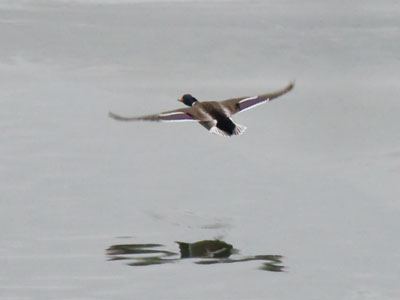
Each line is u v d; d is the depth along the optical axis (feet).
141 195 51.52
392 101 74.13
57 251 44.16
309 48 87.35
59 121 64.08
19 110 66.28
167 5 99.66
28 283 40.65
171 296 39.34
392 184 55.42
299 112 71.15
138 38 89.25
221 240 45.83
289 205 50.98
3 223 47.42
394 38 89.76
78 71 79.92
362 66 82.99
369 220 49.16
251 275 41.81
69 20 93.61
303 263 43.37
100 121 64.75
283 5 99.66
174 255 43.80
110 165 55.83
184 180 53.98
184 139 61.21
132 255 43.70
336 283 41.27
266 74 81.61
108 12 96.94
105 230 46.75
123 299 39.09
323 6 99.14
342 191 53.67
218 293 39.81
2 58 82.02
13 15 94.43
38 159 56.29
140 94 74.43
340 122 68.08
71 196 51.03
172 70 81.66
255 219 48.75
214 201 51.06
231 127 31.53
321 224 48.44
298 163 59.00
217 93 76.69
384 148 63.26
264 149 61.46
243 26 92.89
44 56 83.46
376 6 99.19
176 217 48.60
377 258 44.24
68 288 40.11
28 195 50.98
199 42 88.53
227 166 56.80
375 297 39.96
